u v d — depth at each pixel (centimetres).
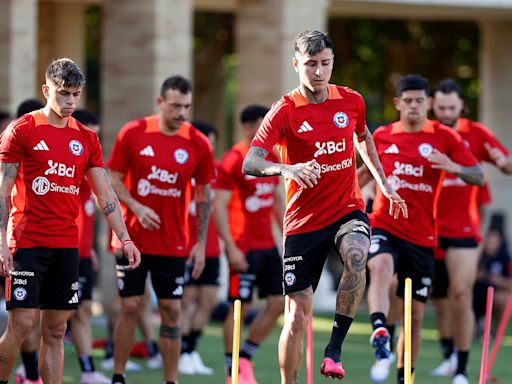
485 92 8169
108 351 4481
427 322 6425
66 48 7650
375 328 3488
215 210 4200
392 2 7056
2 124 4169
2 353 3070
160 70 6050
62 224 3077
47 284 3109
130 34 6081
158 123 3694
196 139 3706
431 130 3697
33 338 3753
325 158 2972
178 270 3666
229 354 4112
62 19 7625
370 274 3612
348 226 2984
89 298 4056
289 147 2986
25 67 5538
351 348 5234
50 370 3136
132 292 3650
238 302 2802
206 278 4494
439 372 4469
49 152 3033
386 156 3694
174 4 6116
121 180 3666
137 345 4766
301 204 3006
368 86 9644
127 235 3178
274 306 4131
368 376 4366
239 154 4191
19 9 5494
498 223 6181
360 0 6975
